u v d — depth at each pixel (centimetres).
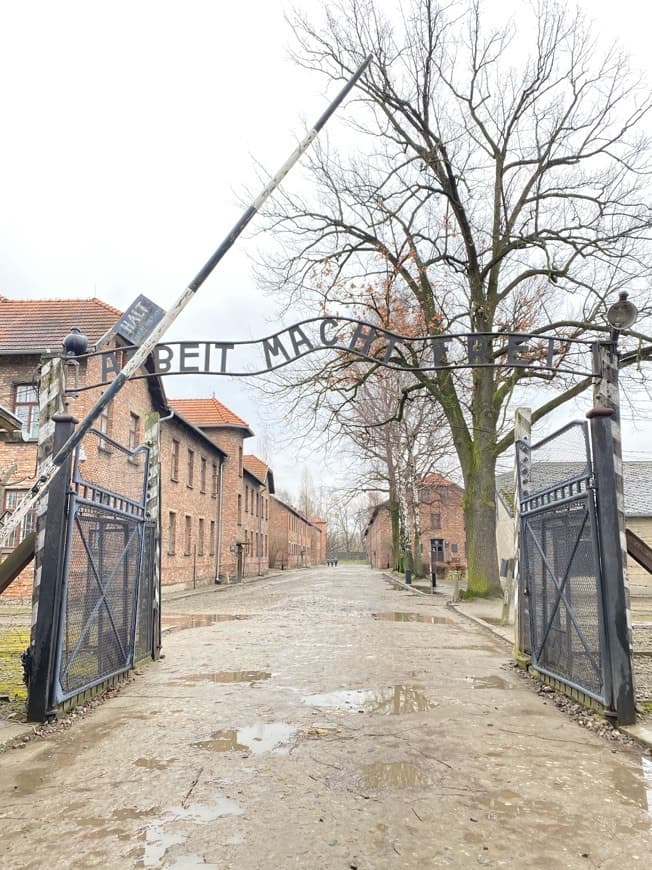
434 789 450
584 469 666
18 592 2158
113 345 2222
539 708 690
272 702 712
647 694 750
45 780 470
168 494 3019
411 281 2066
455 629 1443
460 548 6400
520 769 492
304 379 1959
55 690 620
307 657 1034
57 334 2245
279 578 4859
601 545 631
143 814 408
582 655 677
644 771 491
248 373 757
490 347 889
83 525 690
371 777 474
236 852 356
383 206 1959
